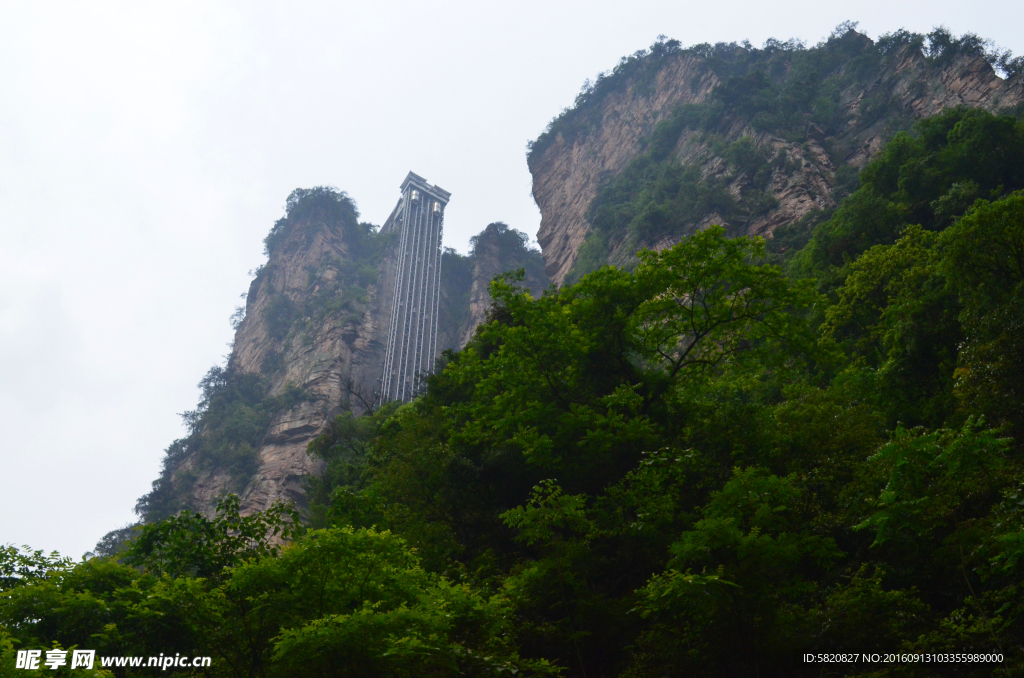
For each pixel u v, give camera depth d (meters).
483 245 164.62
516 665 12.41
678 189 93.19
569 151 144.25
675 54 136.88
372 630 10.64
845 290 33.22
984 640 11.20
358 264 160.75
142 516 106.81
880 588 13.98
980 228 21.55
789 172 78.88
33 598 11.48
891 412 24.33
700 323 24.16
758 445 20.23
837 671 12.70
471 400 31.81
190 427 126.81
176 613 11.80
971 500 14.29
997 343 18.45
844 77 96.75
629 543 18.02
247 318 162.00
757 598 13.48
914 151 45.34
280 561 12.30
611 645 15.98
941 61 84.25
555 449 21.48
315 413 113.25
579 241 120.12
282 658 10.69
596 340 24.08
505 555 21.28
